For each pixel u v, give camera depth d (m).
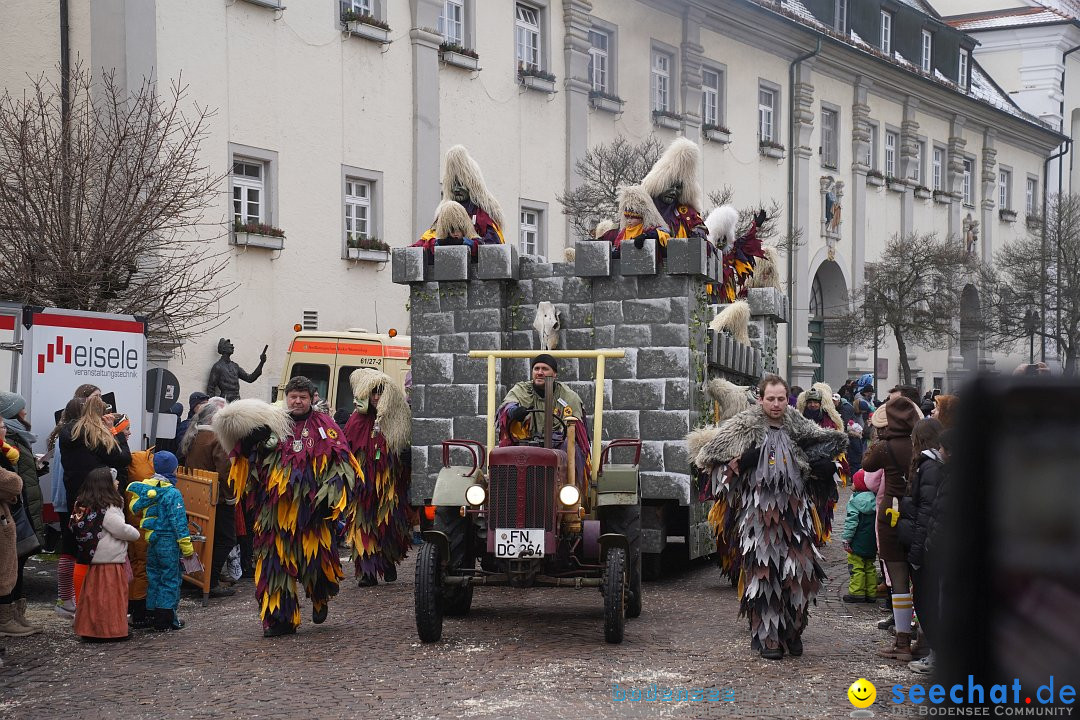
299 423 8.32
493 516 7.52
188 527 9.08
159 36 16.80
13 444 8.58
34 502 8.66
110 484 8.16
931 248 30.44
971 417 1.46
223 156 17.77
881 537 7.18
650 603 9.61
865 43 36.56
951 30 41.66
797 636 7.27
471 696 6.23
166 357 16.52
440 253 11.06
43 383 10.62
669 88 28.42
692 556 10.77
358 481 10.50
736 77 30.58
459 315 11.09
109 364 11.21
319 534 8.23
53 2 16.33
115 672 7.04
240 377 17.58
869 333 31.45
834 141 35.22
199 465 10.40
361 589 10.52
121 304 14.56
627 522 8.55
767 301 14.54
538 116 24.38
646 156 22.58
